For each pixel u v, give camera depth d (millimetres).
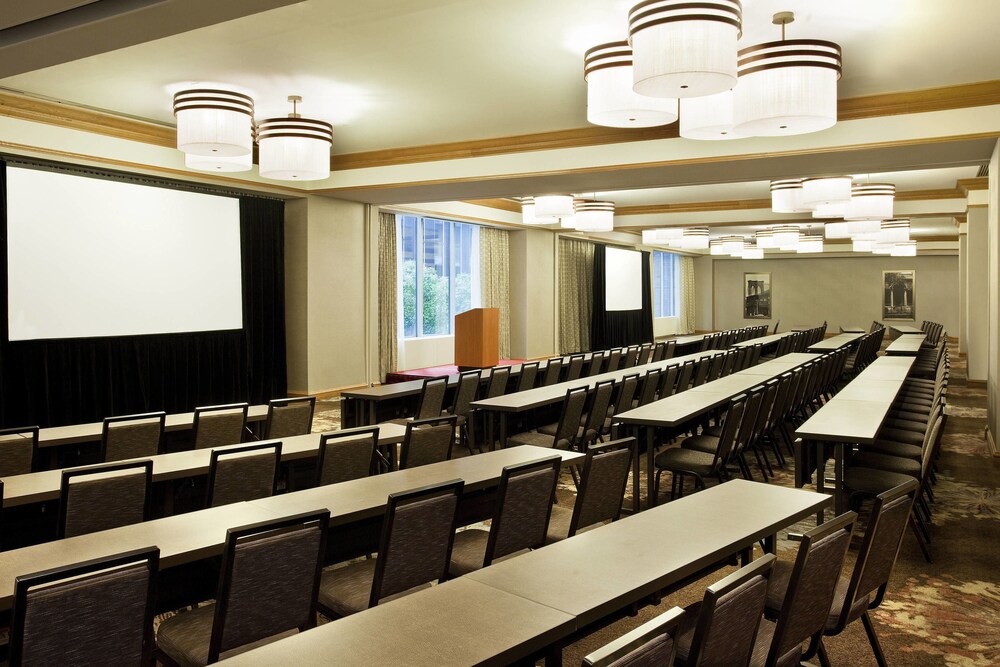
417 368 13984
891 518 2572
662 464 5219
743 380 7543
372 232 11750
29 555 2453
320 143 7480
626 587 2146
